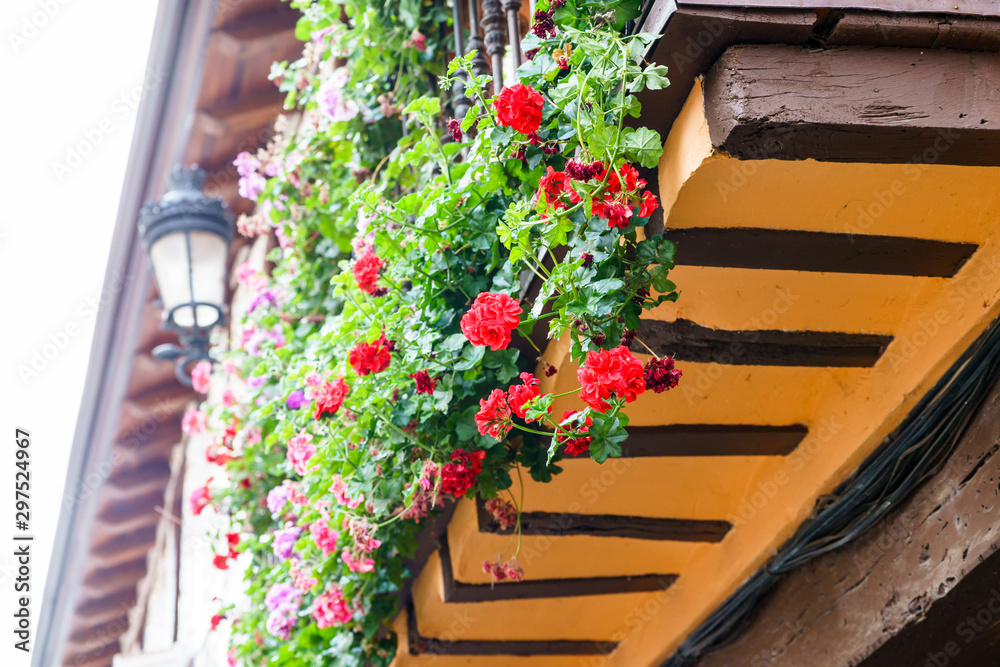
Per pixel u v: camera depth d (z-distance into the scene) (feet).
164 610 24.14
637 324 5.85
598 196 5.60
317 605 8.85
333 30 11.18
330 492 8.32
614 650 10.75
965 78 5.78
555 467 7.33
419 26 10.79
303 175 11.95
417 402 7.09
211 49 15.19
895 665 7.51
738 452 8.41
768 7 5.44
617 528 8.98
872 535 7.55
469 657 10.61
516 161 6.65
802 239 6.47
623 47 5.59
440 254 7.30
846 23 5.57
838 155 5.81
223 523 13.76
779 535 8.34
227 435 13.67
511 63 7.61
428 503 7.79
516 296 6.92
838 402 7.95
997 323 6.69
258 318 12.80
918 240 6.68
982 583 6.60
